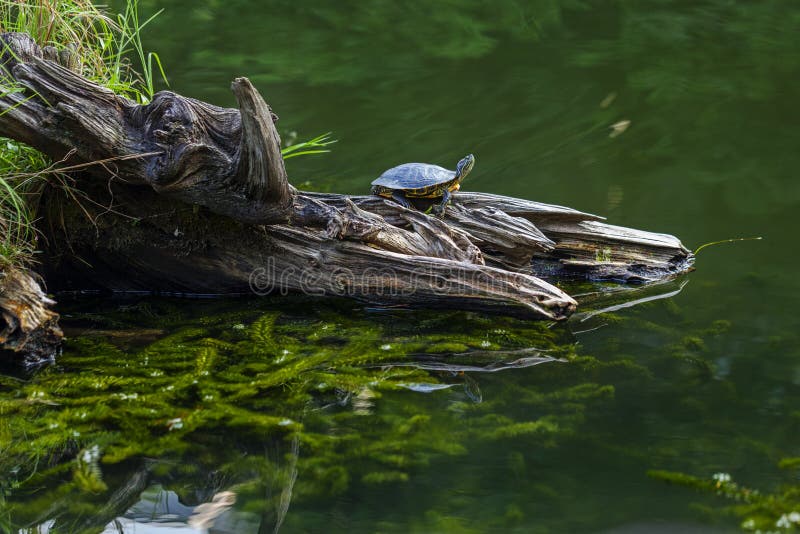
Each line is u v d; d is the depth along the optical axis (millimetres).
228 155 4617
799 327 4855
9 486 3289
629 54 11789
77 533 2979
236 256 5352
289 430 3736
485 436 3652
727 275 5797
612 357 4547
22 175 4770
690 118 9375
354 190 7164
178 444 3615
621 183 7637
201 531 2969
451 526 2957
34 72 4406
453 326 5078
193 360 4480
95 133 4457
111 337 4824
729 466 3355
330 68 11148
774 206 7082
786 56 11594
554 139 8773
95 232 5223
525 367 4449
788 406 3879
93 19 5934
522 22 13586
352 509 3090
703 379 4203
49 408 3951
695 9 14164
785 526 2959
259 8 14242
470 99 9984
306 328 5008
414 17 13906
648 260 6098
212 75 10461
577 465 3387
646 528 2947
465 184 7547
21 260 4688
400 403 4020
